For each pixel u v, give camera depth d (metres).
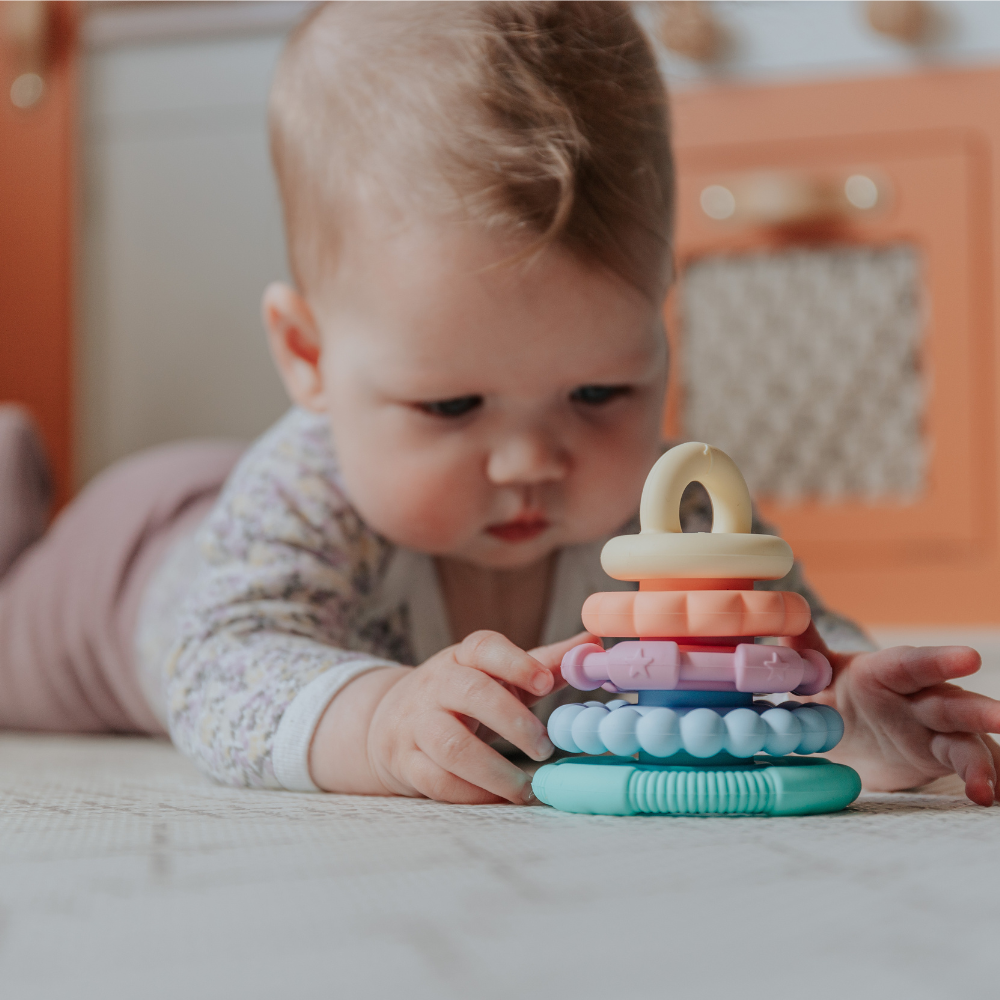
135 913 0.31
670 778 0.48
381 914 0.30
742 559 0.48
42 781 0.67
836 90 1.72
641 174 0.72
